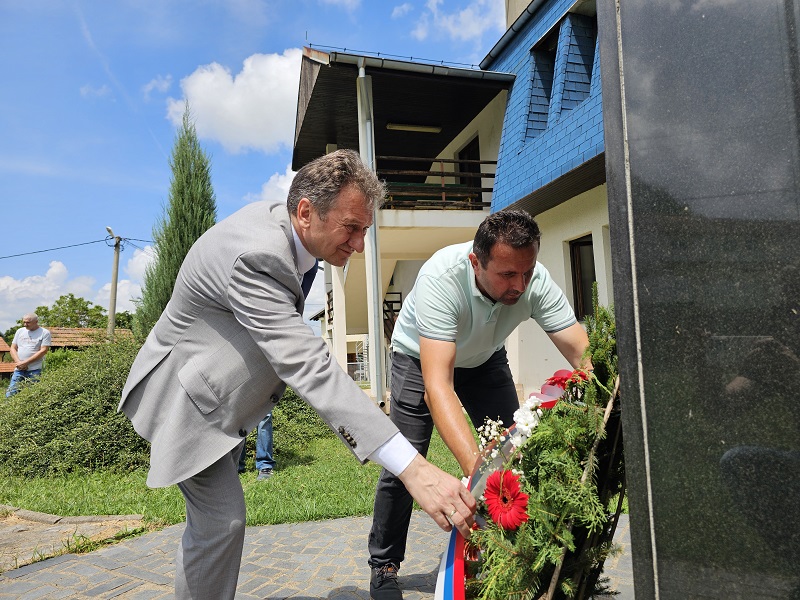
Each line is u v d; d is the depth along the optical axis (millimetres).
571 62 8664
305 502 4230
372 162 10086
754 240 922
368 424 1639
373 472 5352
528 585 1283
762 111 922
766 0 922
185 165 11031
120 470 5758
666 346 1008
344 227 1826
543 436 1294
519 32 10180
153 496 4715
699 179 981
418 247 12195
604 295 7863
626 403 1055
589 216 8211
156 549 3422
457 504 1497
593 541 1388
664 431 1008
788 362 888
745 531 922
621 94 1082
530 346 9523
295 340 1742
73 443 5828
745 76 940
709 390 962
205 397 1914
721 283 954
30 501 4734
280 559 3244
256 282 1781
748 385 924
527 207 9164
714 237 962
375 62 9641
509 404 2920
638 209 1049
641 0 1060
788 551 884
